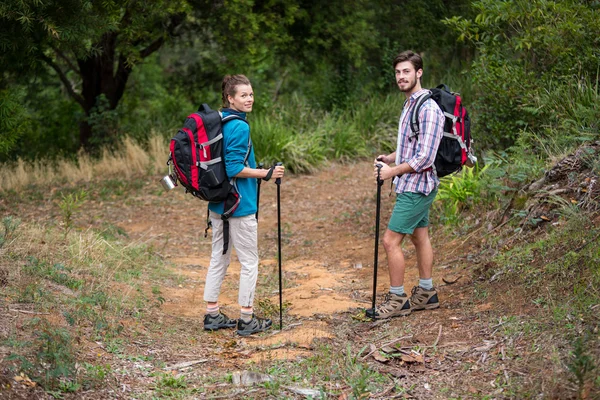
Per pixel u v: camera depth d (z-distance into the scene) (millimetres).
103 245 7188
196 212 10961
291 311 5824
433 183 5074
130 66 13398
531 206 6555
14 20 10773
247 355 4633
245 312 5152
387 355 4395
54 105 19016
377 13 17781
